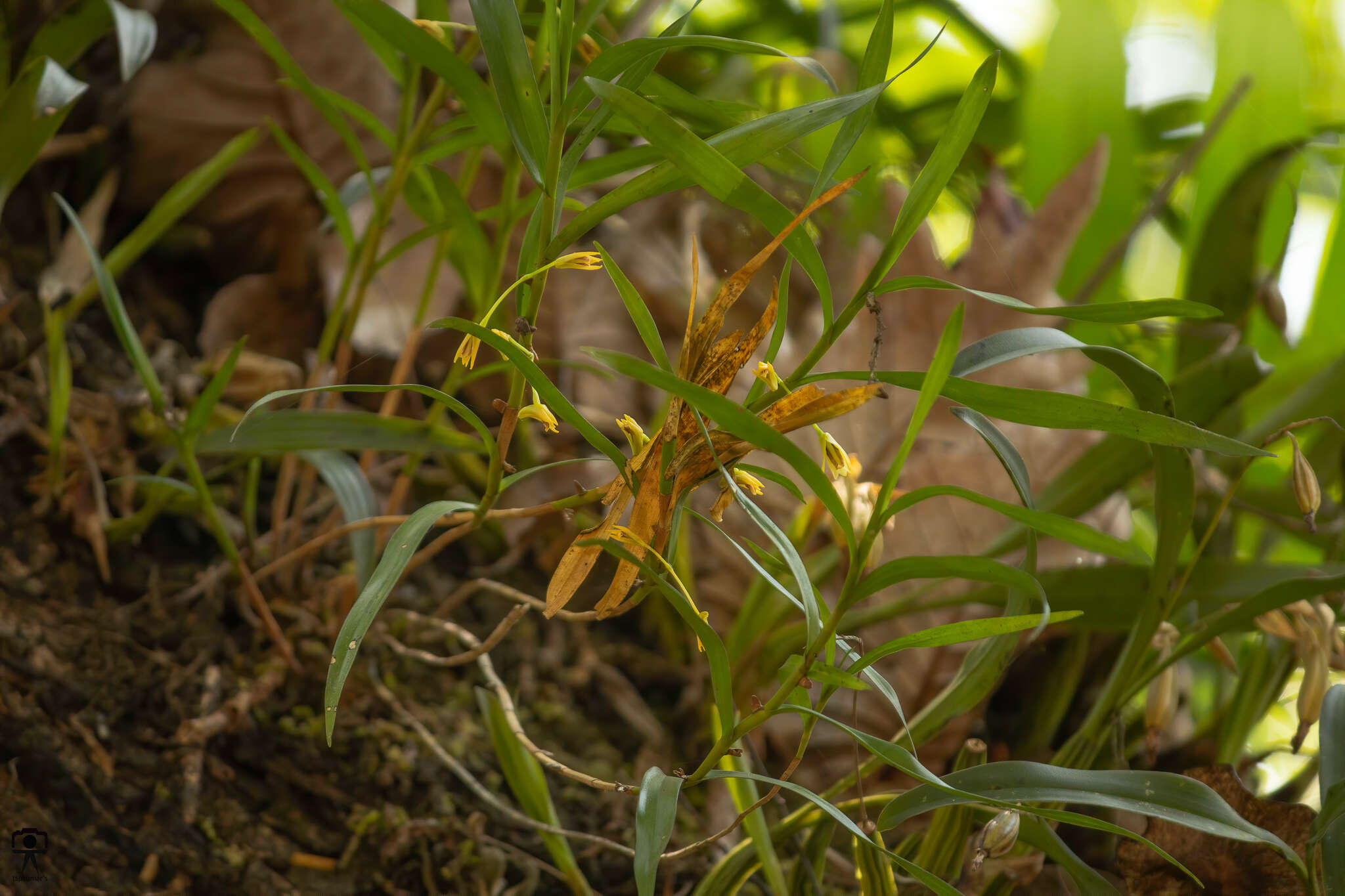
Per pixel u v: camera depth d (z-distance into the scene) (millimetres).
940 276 1071
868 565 763
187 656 857
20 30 902
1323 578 752
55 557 860
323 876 824
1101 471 839
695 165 673
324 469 817
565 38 705
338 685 678
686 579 985
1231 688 997
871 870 749
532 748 753
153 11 1092
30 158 824
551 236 695
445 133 813
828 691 709
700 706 990
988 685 766
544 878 850
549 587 704
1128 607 822
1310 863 735
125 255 877
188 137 1073
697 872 861
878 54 689
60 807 801
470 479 1064
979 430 721
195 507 907
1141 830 838
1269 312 1062
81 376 956
